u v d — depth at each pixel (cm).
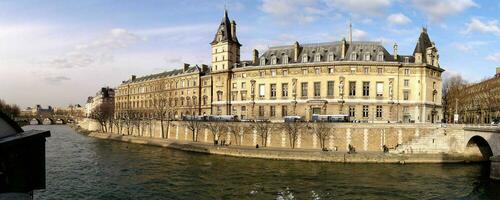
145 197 4084
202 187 4556
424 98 9056
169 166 6078
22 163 1872
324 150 7269
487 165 6419
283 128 7981
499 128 6119
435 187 4688
